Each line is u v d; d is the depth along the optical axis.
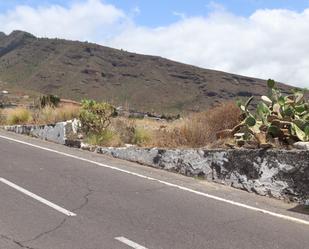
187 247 6.28
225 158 10.73
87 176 10.77
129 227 7.06
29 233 6.63
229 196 9.43
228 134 12.62
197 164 11.41
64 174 10.88
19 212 7.64
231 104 14.15
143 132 15.54
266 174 9.74
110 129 16.25
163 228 7.09
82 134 16.73
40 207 7.98
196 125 13.70
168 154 12.31
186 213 8.00
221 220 7.66
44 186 9.54
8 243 6.21
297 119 10.83
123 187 9.81
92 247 6.14
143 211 8.00
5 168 11.26
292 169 9.27
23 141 16.72
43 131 18.11
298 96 11.99
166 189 9.81
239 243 6.54
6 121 22.36
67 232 6.72
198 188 10.06
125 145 15.06
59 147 15.62
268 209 8.52
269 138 10.82
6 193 8.84
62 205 8.16
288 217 8.01
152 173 11.59
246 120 11.30
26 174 10.66
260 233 7.04
